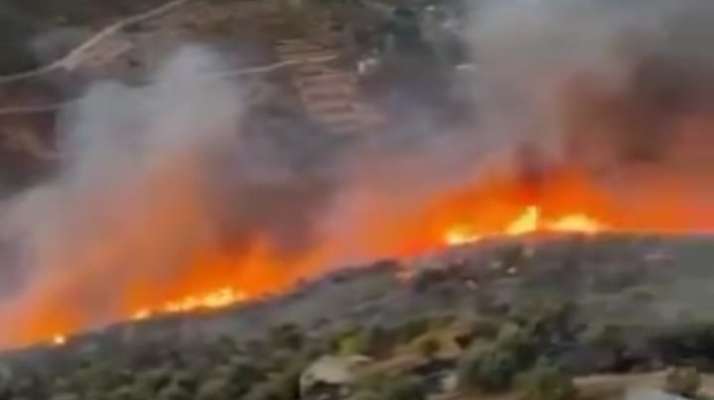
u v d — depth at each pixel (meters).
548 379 87.81
